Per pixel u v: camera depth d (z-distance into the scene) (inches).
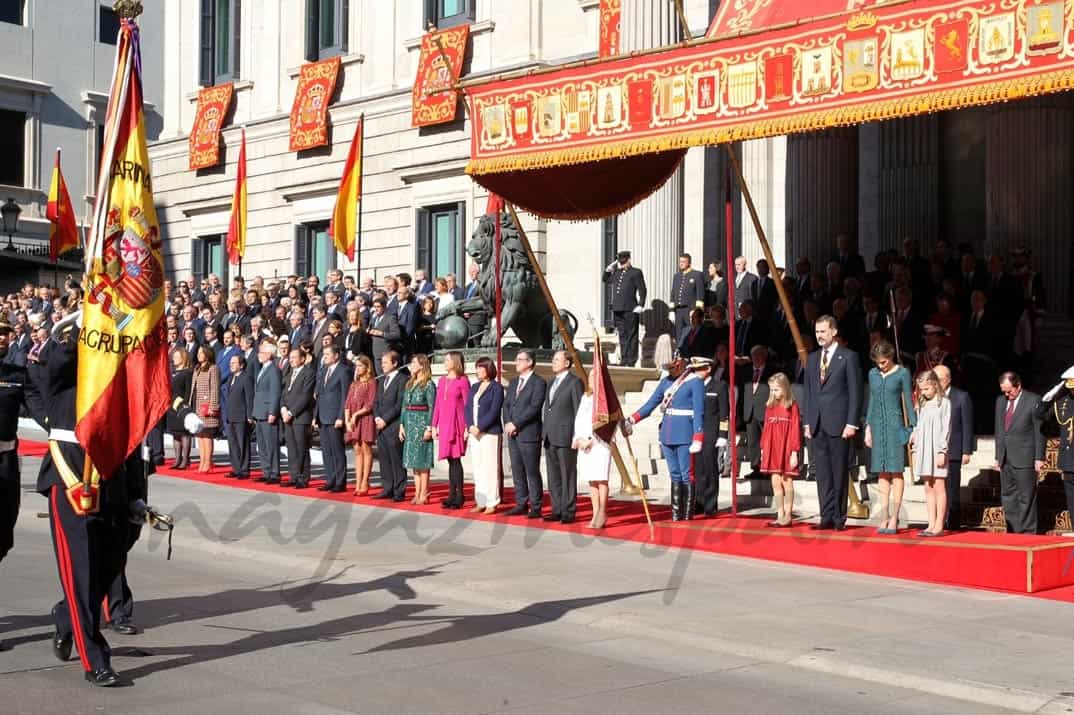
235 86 1341.0
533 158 580.7
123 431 312.3
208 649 335.6
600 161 613.3
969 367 673.6
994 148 835.4
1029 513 550.0
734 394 603.2
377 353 868.6
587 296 1015.6
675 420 598.5
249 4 1336.1
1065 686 301.4
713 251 976.9
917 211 919.7
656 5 869.2
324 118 1219.2
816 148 929.5
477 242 844.6
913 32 469.1
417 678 308.5
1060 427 530.0
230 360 826.2
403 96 1155.9
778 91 506.0
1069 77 430.9
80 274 1722.4
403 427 679.7
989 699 297.0
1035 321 716.7
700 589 429.1
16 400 336.8
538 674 316.2
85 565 296.4
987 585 445.4
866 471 642.2
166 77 1435.8
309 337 912.9
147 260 327.0
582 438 587.5
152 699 282.8
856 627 368.2
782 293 605.3
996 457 558.3
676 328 837.2
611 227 1004.6
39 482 307.9
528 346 850.1
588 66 560.7
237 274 1318.9
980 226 897.5
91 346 309.3
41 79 1812.3
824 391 552.4
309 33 1273.4
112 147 326.3
